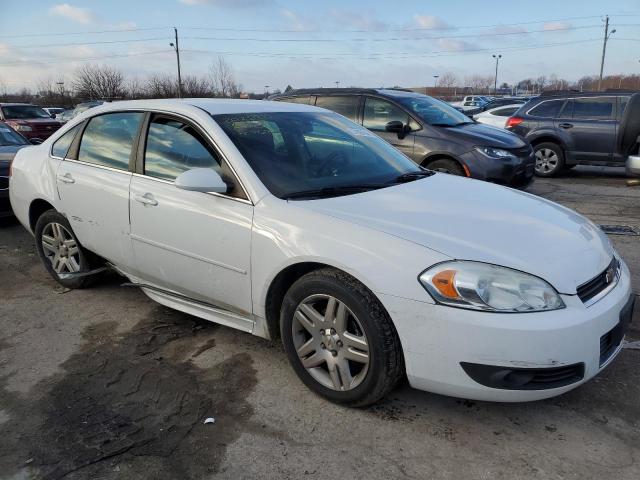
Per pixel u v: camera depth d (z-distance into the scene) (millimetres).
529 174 7516
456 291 2379
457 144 7125
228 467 2412
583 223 3111
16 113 19547
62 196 4164
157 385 3066
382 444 2537
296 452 2498
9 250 5816
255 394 2961
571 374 2443
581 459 2416
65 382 3119
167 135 3510
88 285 4512
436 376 2469
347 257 2596
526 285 2379
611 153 9797
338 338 2725
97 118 4070
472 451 2480
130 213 3588
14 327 3865
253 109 3668
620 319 2613
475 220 2799
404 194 3150
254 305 3043
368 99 7938
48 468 2414
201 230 3174
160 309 4125
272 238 2855
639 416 2713
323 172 3348
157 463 2438
